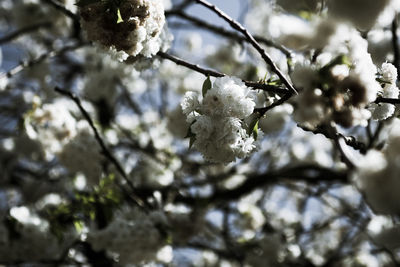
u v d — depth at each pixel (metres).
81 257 5.48
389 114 2.42
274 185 7.79
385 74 2.43
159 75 8.05
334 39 1.76
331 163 8.38
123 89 7.53
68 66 7.62
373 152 1.29
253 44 2.49
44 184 6.57
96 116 6.92
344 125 1.93
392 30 2.75
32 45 7.46
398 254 4.57
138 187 6.13
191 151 7.60
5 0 7.79
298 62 1.96
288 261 6.25
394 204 1.22
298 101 1.96
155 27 2.48
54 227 4.53
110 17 2.36
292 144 8.62
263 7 6.04
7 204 7.14
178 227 4.57
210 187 7.56
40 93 7.10
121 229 4.06
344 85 1.91
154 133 7.29
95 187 4.79
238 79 2.34
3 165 6.85
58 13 5.88
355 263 6.30
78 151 4.96
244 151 2.37
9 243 4.60
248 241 6.19
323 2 1.78
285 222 7.90
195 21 4.43
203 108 2.28
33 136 5.04
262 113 2.40
